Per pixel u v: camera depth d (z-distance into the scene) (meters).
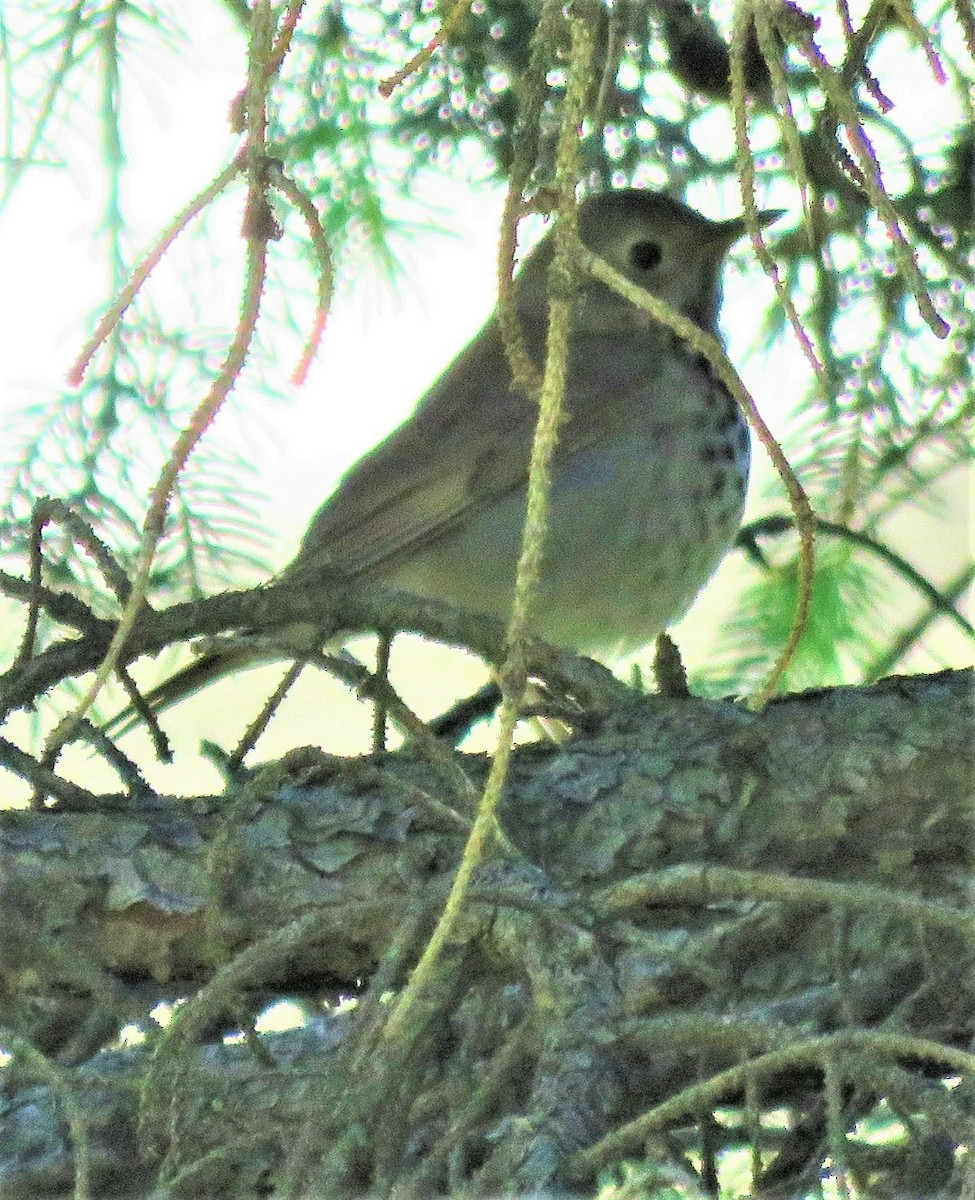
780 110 4.60
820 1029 5.89
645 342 10.89
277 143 8.30
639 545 10.66
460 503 10.69
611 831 6.64
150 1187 6.27
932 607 8.48
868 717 6.85
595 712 7.11
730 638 9.16
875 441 8.62
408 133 8.39
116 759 6.84
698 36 8.32
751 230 4.69
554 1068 4.62
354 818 6.52
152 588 8.58
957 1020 6.09
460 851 6.39
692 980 5.99
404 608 7.18
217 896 6.05
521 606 4.30
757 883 4.97
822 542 9.02
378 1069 4.73
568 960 4.93
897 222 4.61
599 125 7.21
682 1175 4.04
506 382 10.88
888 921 6.22
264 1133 4.96
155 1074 4.94
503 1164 4.38
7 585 7.09
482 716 8.91
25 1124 6.35
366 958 6.34
